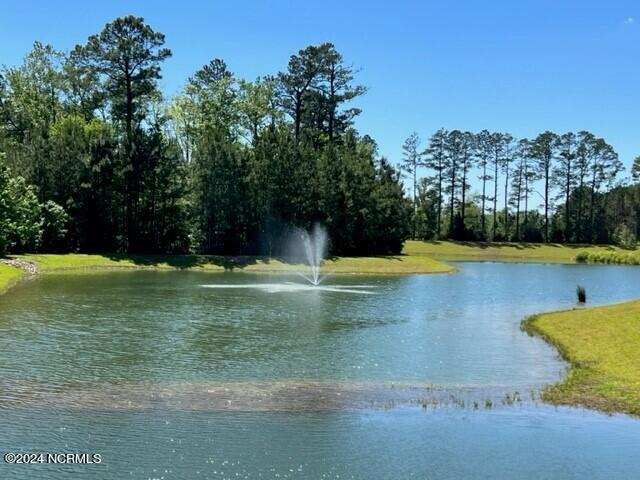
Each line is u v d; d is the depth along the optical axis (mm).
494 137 118188
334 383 16547
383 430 12758
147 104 76062
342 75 82188
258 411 13836
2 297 32812
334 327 25922
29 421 12922
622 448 11891
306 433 12500
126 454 11289
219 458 11180
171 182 64438
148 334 23219
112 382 16156
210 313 29062
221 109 77375
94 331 23516
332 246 71500
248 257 63312
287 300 35031
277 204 67562
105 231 61844
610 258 89000
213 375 17172
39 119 72375
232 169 65438
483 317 29547
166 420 13125
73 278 44219
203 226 65875
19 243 53906
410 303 34875
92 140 61594
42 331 23250
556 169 119938
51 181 59781
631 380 16250
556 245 114375
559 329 24641
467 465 11086
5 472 10484
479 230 116812
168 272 52594
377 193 78312
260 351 20688
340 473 10672
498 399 15055
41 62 73438
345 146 83062
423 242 109875
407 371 18172
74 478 10289
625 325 23250
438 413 13914
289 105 81875
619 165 118625
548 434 12617
